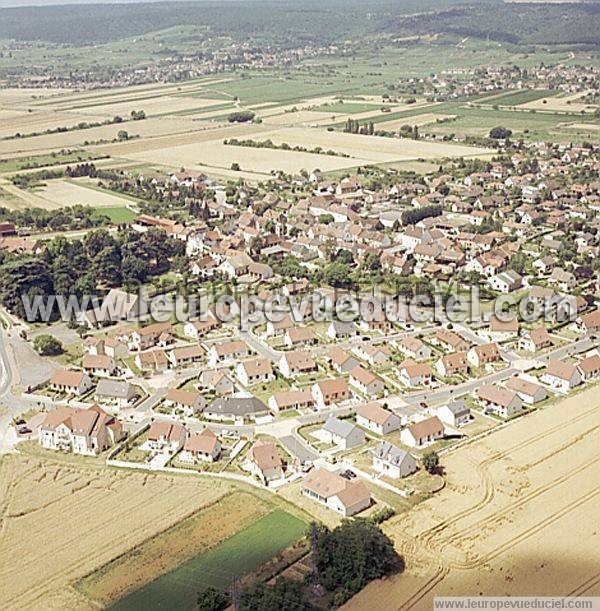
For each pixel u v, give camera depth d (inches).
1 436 7524.6
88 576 5556.1
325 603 5196.9
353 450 7130.9
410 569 5492.1
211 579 5457.7
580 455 6904.5
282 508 6245.1
